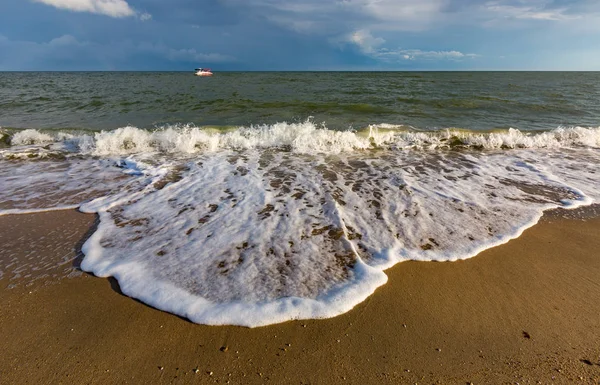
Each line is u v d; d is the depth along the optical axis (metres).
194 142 6.61
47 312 2.09
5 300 2.21
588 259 2.72
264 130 7.39
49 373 1.67
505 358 1.76
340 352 1.79
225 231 3.12
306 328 1.95
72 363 1.72
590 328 1.96
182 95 15.78
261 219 3.37
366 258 2.68
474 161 5.75
